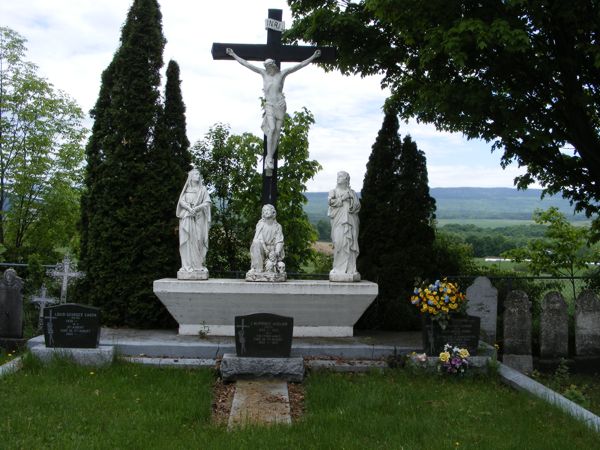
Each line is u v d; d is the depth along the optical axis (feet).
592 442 20.75
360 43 42.29
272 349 28.71
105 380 26.81
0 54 78.74
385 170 42.57
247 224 53.83
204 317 35.06
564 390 30.48
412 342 34.42
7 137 78.89
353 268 36.63
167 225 39.06
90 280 39.11
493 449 19.97
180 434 20.71
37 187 80.02
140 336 34.63
